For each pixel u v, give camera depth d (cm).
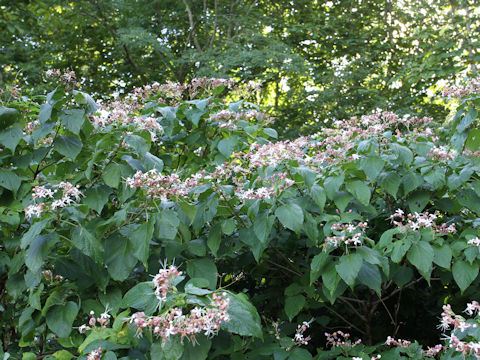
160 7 1329
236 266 338
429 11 1134
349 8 1362
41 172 325
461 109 306
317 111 1266
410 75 1042
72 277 266
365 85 1266
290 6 1421
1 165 283
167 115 336
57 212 247
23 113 300
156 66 1349
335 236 263
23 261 270
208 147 373
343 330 355
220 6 1387
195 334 201
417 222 257
